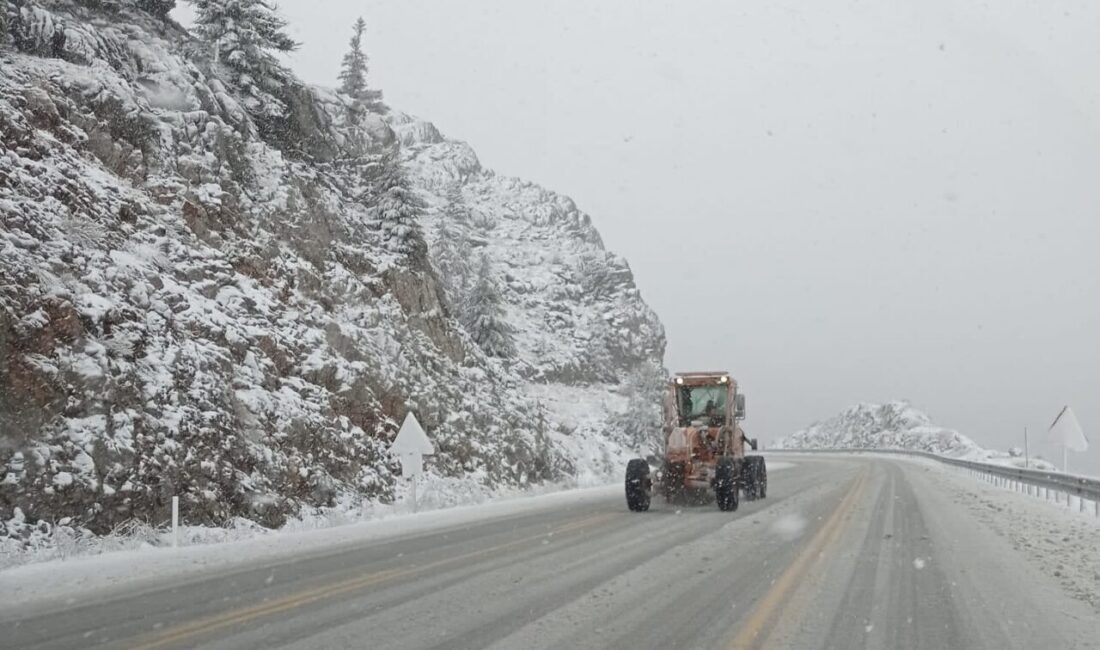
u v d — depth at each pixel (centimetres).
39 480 1339
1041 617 826
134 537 1405
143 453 1523
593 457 4538
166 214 2172
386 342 2666
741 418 2341
